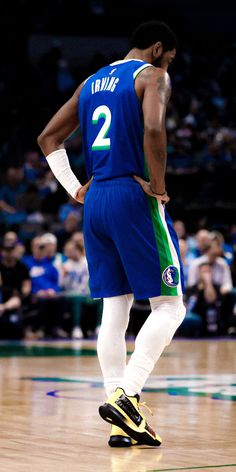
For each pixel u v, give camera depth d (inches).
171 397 361.7
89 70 1541.6
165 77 250.7
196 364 540.7
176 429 274.1
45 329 852.6
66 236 975.6
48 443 244.7
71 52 1647.4
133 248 250.5
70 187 273.3
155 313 255.0
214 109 1552.7
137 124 253.0
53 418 294.2
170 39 266.7
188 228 1109.7
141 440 241.9
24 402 339.0
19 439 250.5
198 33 1753.2
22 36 1558.8
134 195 250.5
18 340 819.4
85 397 358.9
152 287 250.2
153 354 251.1
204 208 1128.8
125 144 253.3
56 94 1433.3
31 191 1074.7
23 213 1057.5
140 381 249.1
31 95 1409.9
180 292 254.4
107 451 234.2
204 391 385.1
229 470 206.2
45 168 1186.0
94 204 257.8
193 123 1471.5
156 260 250.4
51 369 502.3
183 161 1269.7
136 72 253.8
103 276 259.9
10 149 1214.3
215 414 309.0
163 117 245.6
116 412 241.1
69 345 741.3
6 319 829.2
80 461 218.5
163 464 214.8
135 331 831.7
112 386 257.8
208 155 1300.4
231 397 362.3
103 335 259.3
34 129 1300.4
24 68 1455.5
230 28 1771.7
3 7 1556.3
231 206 1162.0
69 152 1232.2
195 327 872.3
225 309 884.6
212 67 1684.3
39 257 859.4
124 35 1681.8
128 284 259.1
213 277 884.6
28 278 844.0
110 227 253.8
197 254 929.5
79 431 267.1
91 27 1662.2
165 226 253.1
